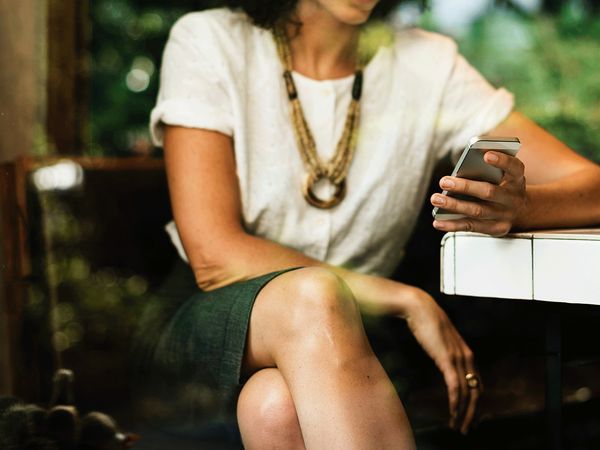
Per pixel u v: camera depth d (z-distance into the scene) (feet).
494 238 4.63
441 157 7.13
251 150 6.37
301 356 4.46
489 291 4.66
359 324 4.55
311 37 6.51
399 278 7.70
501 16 13.92
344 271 5.84
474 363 5.88
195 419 5.68
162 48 16.14
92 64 15.99
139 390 6.59
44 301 7.80
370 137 6.59
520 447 7.58
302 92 6.49
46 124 8.69
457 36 13.21
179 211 6.04
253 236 6.05
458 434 7.18
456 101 6.98
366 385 4.36
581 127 13.25
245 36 6.54
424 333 5.76
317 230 6.44
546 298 4.48
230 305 5.10
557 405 5.38
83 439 6.10
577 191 5.75
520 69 14.03
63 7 8.83
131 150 15.90
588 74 13.92
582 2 14.35
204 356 5.36
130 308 10.00
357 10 6.26
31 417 5.97
